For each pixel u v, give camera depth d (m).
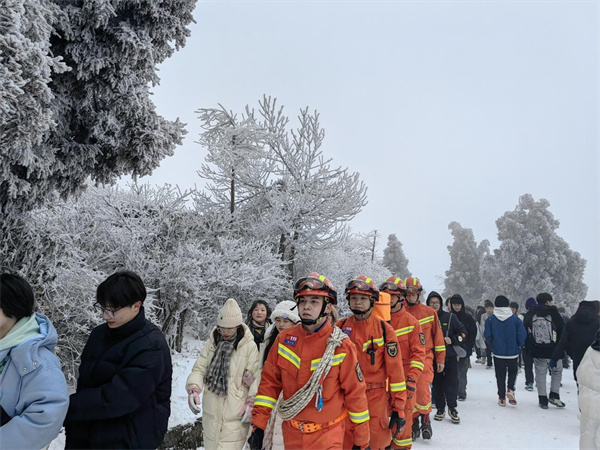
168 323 8.88
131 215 9.91
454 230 63.94
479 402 9.06
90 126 5.60
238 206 14.55
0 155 4.34
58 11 4.93
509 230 48.81
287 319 4.33
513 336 8.67
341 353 3.20
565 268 46.62
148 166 5.82
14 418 2.15
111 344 2.61
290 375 3.25
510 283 47.31
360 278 4.33
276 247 13.92
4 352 2.25
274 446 4.11
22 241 5.55
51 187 5.45
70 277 6.54
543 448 6.02
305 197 13.88
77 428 2.53
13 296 2.33
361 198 14.25
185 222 10.70
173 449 5.29
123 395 2.40
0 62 3.74
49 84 5.34
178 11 6.07
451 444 6.25
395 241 62.66
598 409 3.65
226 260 10.10
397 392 4.20
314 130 14.69
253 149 13.70
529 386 10.30
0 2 3.82
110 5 5.18
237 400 4.20
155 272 8.93
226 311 4.27
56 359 2.40
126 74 5.44
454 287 62.12
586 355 3.86
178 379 6.40
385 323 4.39
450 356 7.48
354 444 3.20
